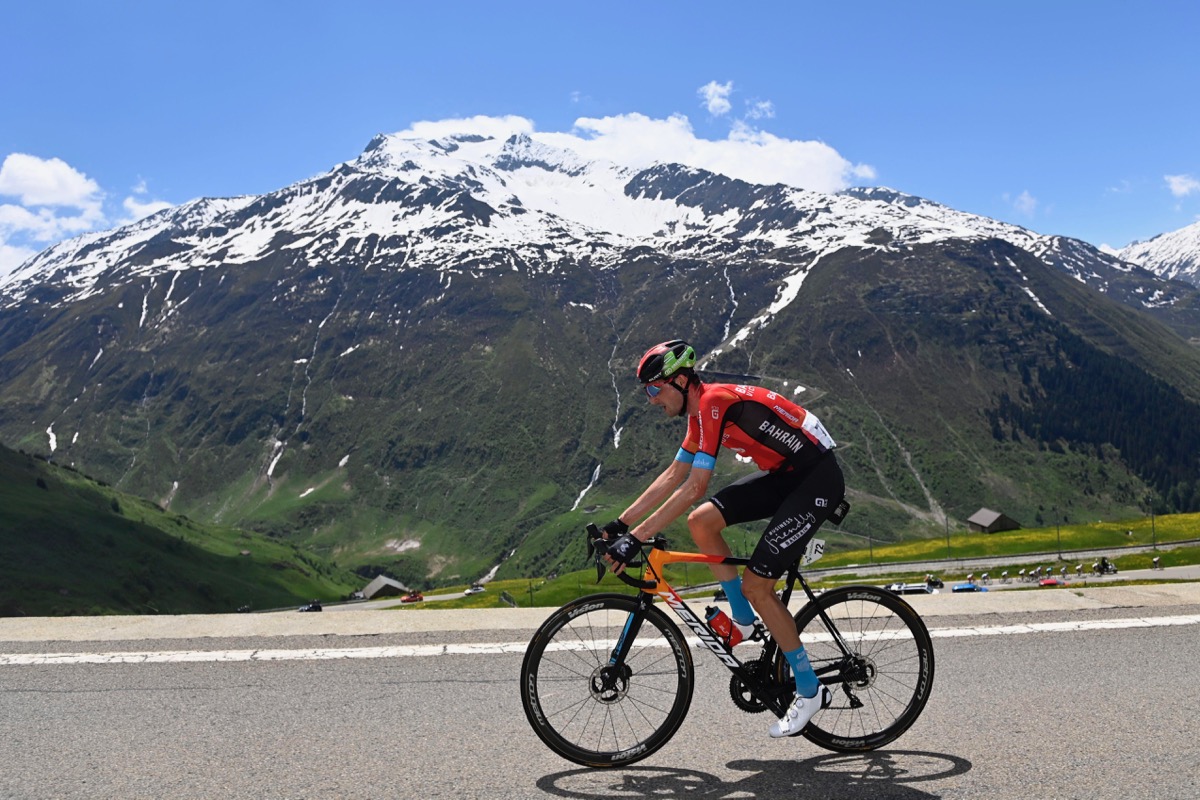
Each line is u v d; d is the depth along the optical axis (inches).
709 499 222.5
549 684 217.5
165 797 198.7
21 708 259.3
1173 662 295.1
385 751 226.1
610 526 230.2
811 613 231.5
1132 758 216.7
